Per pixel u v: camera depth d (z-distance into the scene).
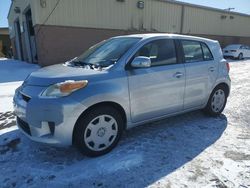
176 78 3.90
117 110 3.37
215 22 22.48
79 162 3.12
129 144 3.62
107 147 3.32
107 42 4.25
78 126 3.03
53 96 2.88
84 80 3.02
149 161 3.15
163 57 3.84
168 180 2.76
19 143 3.63
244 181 2.75
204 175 2.86
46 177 2.79
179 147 3.55
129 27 15.98
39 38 12.45
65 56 13.41
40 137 2.95
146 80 3.52
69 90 2.89
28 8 13.88
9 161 3.13
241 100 6.29
